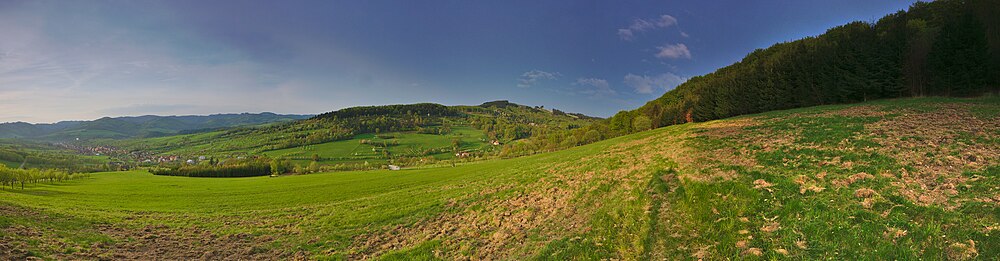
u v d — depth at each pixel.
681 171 20.58
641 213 15.93
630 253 13.05
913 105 34.22
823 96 58.38
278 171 126.56
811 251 10.66
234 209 38.03
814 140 22.78
